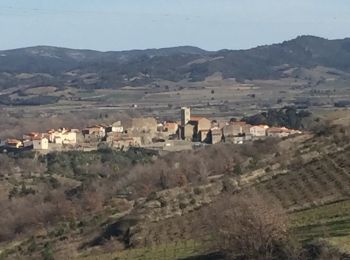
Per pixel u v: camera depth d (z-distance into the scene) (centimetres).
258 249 4922
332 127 11631
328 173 8706
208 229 7019
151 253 6819
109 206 11275
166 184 12219
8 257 8625
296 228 5791
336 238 4888
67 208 11838
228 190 9050
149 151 19575
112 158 18600
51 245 8762
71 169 17838
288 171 9450
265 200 7138
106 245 8181
